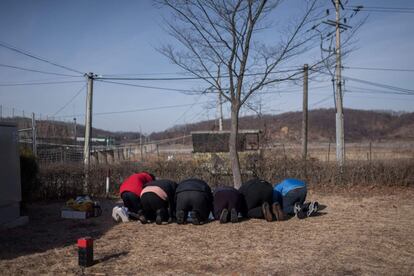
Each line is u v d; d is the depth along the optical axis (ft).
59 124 119.44
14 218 33.55
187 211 33.01
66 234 30.25
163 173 57.98
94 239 28.45
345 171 57.57
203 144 66.23
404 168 57.21
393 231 29.50
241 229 30.78
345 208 40.42
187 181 33.32
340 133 69.00
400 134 335.88
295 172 57.41
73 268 21.70
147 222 33.96
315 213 36.96
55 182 51.49
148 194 32.78
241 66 42.50
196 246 26.02
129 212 34.88
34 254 24.59
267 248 25.26
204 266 21.86
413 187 55.98
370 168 57.67
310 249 24.85
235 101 42.98
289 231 29.94
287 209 36.14
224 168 58.29
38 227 32.89
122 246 26.27
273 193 34.73
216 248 25.45
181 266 21.91
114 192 54.44
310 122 367.66
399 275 20.04
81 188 52.90
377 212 37.93
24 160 40.88
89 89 60.23
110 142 173.06
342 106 69.41
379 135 340.80
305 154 63.36
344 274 20.22
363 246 25.36
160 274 20.63
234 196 33.17
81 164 55.26
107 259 23.30
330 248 25.00
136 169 56.54
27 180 40.96
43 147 91.91
